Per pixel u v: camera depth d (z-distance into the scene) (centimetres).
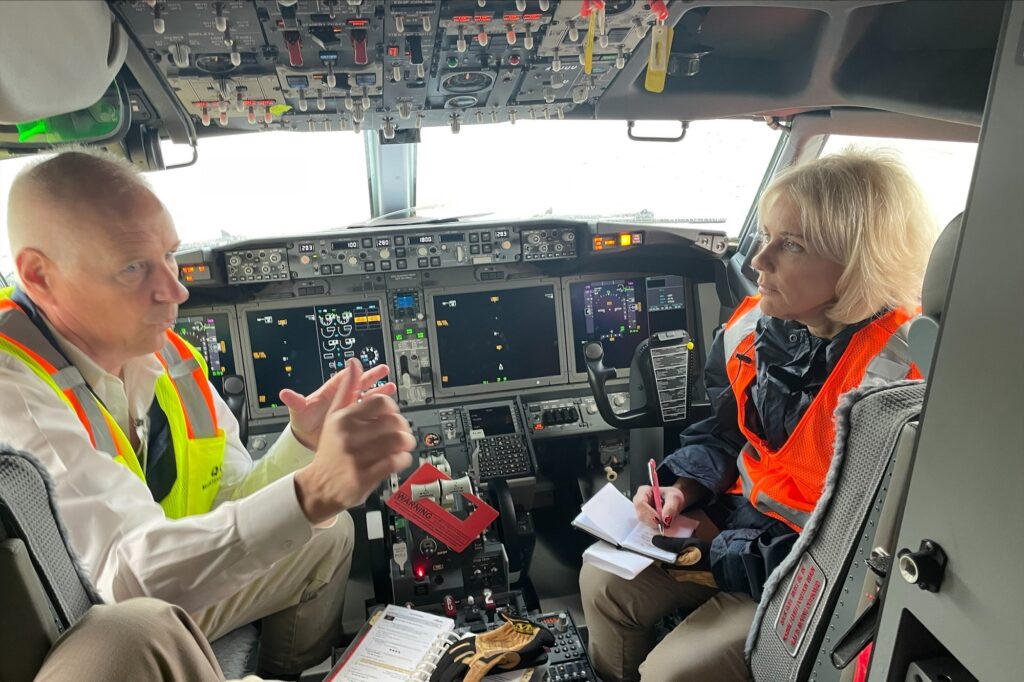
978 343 86
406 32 183
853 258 174
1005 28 79
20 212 147
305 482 128
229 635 191
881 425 122
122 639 92
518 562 291
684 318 354
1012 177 79
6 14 124
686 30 214
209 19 170
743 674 181
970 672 93
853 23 199
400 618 218
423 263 320
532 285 341
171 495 184
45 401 145
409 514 246
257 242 304
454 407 333
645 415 293
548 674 214
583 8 173
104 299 152
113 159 154
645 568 203
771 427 193
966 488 90
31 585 91
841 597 133
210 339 320
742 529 199
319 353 328
